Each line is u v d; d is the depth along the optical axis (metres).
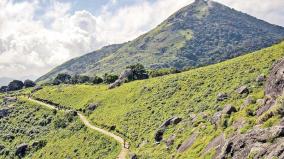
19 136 135.00
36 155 115.00
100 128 110.38
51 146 115.31
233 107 49.31
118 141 92.62
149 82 127.62
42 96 169.62
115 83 155.12
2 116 156.00
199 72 110.50
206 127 55.72
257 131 33.09
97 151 94.38
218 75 98.31
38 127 136.25
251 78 81.88
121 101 124.00
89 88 165.25
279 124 32.66
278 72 42.94
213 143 44.50
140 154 70.88
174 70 170.75
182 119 75.25
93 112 129.25
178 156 53.03
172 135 66.75
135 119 101.19
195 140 54.38
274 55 89.00
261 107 41.84
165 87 112.69
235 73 92.25
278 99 36.28
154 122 91.62
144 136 86.12
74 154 100.88
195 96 92.94
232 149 34.50
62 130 124.94
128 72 163.38
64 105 150.50
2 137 137.12
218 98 76.50
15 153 120.94
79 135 111.75
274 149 29.14
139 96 118.06
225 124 46.78
